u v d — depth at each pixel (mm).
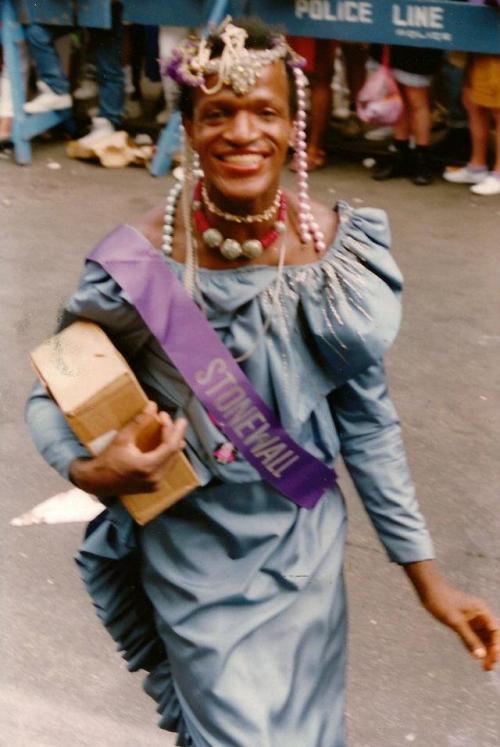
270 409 2018
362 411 2135
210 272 1990
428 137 7336
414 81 7121
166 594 2104
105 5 7371
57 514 3980
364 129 8359
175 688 2131
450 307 5586
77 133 8414
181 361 1972
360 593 3619
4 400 4691
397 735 3078
